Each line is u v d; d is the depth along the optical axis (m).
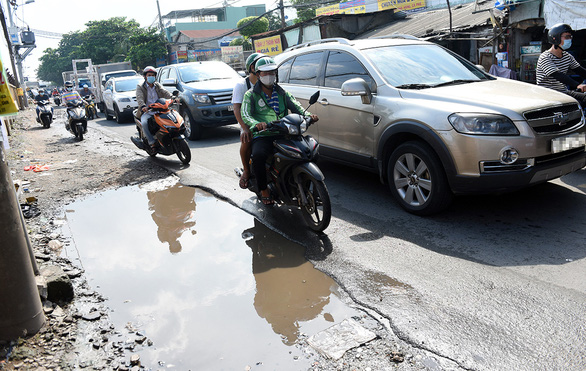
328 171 6.75
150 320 3.29
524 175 4.16
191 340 3.02
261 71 4.54
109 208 5.93
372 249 4.11
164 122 7.80
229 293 3.61
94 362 2.82
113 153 9.77
